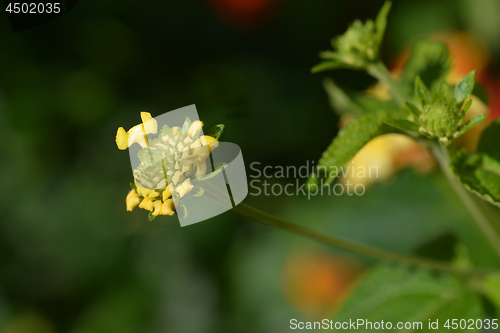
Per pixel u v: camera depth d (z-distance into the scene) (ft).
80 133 2.61
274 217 0.90
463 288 1.03
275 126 1.00
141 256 2.43
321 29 2.43
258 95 1.67
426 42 1.02
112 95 2.58
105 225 2.46
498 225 0.98
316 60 2.36
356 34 1.00
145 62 2.56
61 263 2.48
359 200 1.67
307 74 1.83
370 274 1.07
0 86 2.51
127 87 2.59
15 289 2.50
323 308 1.74
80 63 2.59
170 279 2.37
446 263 1.09
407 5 2.33
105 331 2.34
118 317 2.36
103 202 2.49
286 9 2.43
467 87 0.91
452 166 0.91
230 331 2.08
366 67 1.01
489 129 0.91
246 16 2.41
